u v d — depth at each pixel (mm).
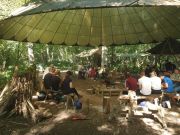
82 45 4582
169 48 12180
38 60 27031
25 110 7711
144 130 6480
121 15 4547
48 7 2461
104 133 6355
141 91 7477
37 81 10633
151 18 4352
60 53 31641
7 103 7922
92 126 6762
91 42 4629
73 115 7695
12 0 14898
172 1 2352
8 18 2877
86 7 2277
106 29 4641
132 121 6980
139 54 23000
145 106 7270
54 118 7562
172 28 4219
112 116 7141
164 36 4383
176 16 4012
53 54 31047
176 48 12164
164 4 2275
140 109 7293
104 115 7473
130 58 23125
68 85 8570
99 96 8133
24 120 7480
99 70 17297
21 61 15969
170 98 8820
